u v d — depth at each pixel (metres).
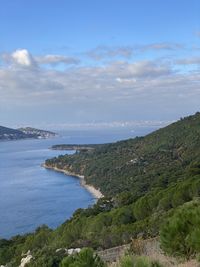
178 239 10.34
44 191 144.88
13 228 95.44
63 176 187.12
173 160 145.88
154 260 7.97
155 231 21.22
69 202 124.44
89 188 153.00
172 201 49.47
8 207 117.69
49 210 113.12
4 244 60.28
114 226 45.03
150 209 50.66
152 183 105.19
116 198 88.94
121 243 31.08
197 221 10.32
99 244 32.62
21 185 159.12
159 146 172.25
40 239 53.53
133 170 148.38
